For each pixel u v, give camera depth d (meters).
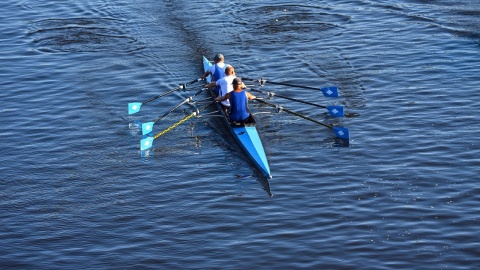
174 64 39.50
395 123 32.06
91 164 29.67
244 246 23.88
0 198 27.20
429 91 34.94
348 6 47.50
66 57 40.50
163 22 45.41
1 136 31.94
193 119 33.81
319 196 26.70
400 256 23.12
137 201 26.89
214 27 44.44
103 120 33.50
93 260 23.41
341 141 30.86
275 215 25.61
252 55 40.25
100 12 47.31
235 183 27.98
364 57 39.38
